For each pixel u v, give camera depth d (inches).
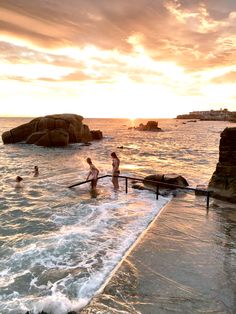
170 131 3449.8
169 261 250.5
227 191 457.4
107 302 193.2
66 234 318.7
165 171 746.8
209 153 1224.2
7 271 238.2
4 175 692.7
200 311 183.9
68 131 1565.0
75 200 468.1
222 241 294.8
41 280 223.9
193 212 394.0
